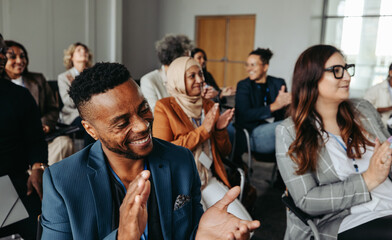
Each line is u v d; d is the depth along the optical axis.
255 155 2.85
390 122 2.42
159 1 8.66
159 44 2.43
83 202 0.75
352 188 1.35
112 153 0.76
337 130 1.57
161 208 0.82
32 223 1.42
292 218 1.56
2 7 4.55
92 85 0.67
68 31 5.64
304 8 7.21
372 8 7.27
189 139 1.72
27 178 1.69
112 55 6.56
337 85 1.44
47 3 5.19
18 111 1.69
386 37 7.25
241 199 1.93
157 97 2.46
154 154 0.84
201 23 8.50
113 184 0.80
